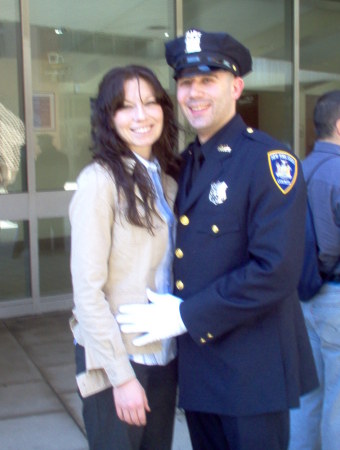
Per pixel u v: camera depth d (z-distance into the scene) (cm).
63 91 566
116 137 202
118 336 193
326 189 264
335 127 275
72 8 564
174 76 213
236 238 198
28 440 329
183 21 604
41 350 473
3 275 558
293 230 189
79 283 191
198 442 228
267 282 188
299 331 213
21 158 551
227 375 201
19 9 543
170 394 221
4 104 548
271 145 199
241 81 215
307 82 666
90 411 208
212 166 203
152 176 207
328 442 280
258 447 201
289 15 650
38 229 563
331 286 270
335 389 277
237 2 627
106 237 194
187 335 209
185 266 204
